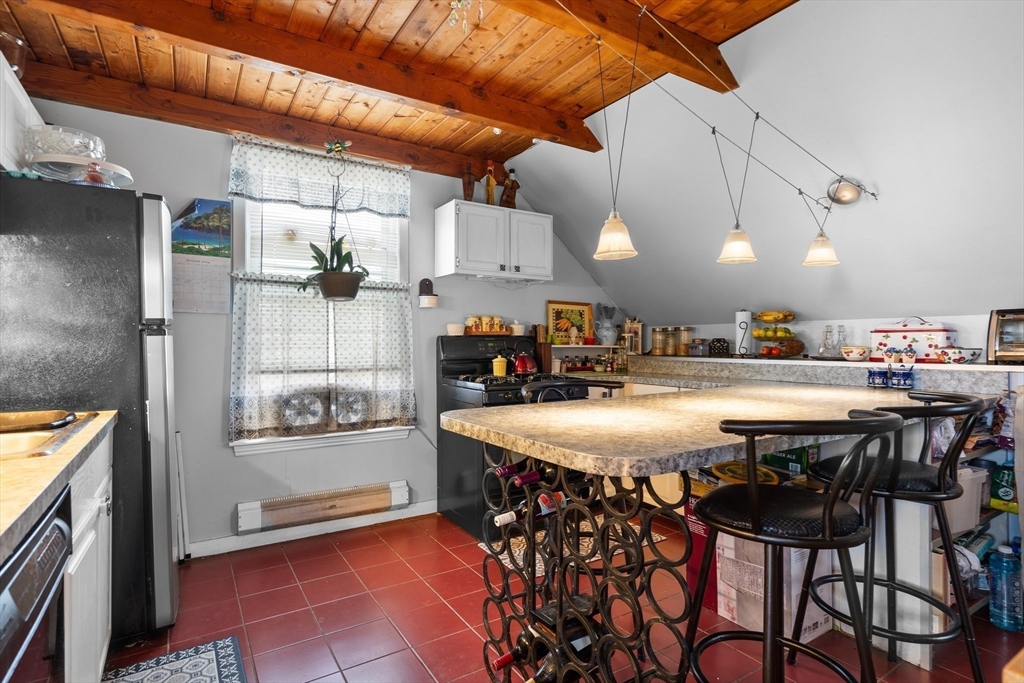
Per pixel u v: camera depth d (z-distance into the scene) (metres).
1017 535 2.40
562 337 4.21
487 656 1.73
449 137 3.38
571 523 1.48
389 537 3.11
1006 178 2.13
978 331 2.69
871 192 2.50
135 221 1.96
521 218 3.69
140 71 2.53
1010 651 1.93
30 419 1.68
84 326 1.87
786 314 3.41
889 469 1.71
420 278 3.56
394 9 2.07
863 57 2.10
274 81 2.63
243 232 3.00
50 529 1.04
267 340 3.00
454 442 3.34
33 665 0.91
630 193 3.42
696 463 1.19
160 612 2.05
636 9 2.10
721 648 1.97
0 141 1.75
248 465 3.00
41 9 1.80
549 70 2.58
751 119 2.56
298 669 1.86
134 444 1.95
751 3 2.09
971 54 1.89
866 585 1.81
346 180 3.25
